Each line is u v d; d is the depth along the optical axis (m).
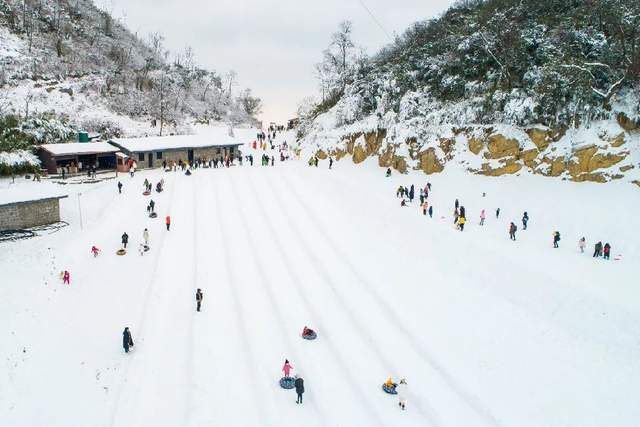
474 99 65.06
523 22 69.19
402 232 47.66
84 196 55.00
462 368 29.22
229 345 30.69
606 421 25.09
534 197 52.50
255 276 39.59
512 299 36.22
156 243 44.53
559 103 57.16
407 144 65.94
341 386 27.56
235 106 128.75
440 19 89.56
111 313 33.56
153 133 85.12
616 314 32.41
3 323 30.97
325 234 48.03
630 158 51.81
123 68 104.38
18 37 94.25
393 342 31.70
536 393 27.16
